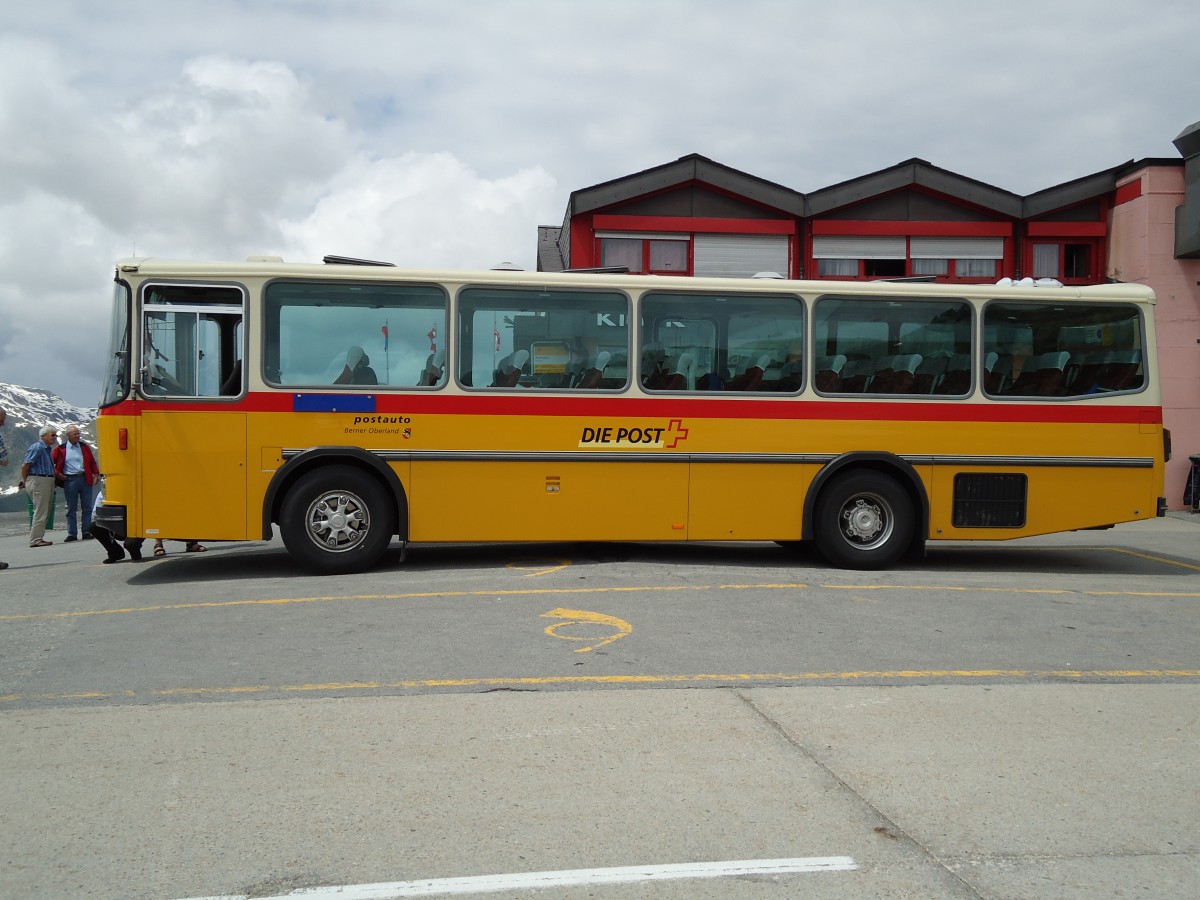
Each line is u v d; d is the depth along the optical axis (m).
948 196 20.19
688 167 19.83
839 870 3.81
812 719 5.59
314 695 6.02
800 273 20.23
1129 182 19.77
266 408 10.15
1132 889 3.69
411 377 10.40
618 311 10.76
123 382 10.02
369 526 10.33
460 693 6.04
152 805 4.41
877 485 11.02
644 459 10.70
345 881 3.71
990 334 11.22
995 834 4.15
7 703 5.91
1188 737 5.38
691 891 3.64
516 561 11.27
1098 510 11.27
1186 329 19.28
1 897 3.60
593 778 4.71
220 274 10.16
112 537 12.03
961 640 7.50
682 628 7.73
